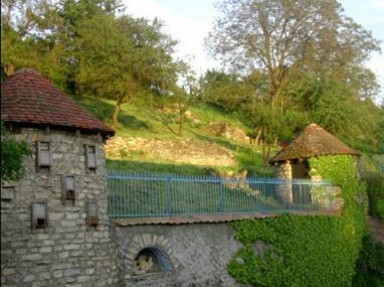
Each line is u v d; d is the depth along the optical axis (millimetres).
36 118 13336
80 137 14266
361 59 45438
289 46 42875
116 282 14391
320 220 21391
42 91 14406
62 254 13336
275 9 42094
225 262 17297
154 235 15562
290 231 19734
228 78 45094
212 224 17266
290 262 19391
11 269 12477
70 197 13648
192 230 16641
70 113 14250
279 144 40312
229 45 43031
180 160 31047
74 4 38438
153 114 40281
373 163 35438
